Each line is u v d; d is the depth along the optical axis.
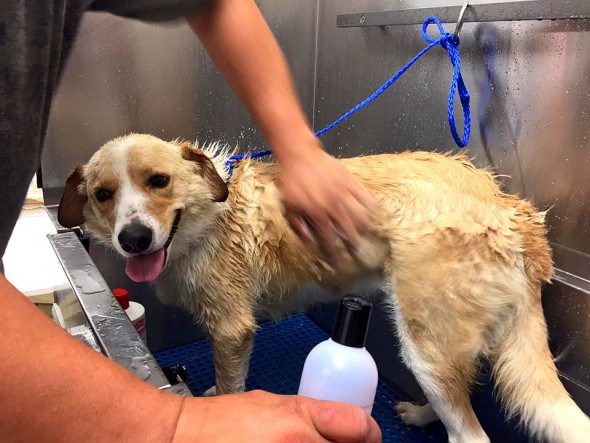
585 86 0.83
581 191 0.87
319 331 1.40
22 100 0.40
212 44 0.62
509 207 0.93
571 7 0.79
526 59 0.91
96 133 1.18
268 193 1.01
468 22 0.98
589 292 0.86
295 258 1.02
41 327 0.27
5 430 0.24
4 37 0.37
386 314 1.09
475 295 0.91
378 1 1.15
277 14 1.27
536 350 0.90
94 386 0.27
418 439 1.07
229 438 0.31
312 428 0.34
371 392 0.58
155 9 0.59
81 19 0.49
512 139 0.96
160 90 1.21
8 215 0.44
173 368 1.17
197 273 1.01
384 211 0.91
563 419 0.83
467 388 0.95
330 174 0.55
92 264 0.90
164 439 0.29
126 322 0.69
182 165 0.95
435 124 1.08
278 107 0.60
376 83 1.20
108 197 0.93
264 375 1.21
